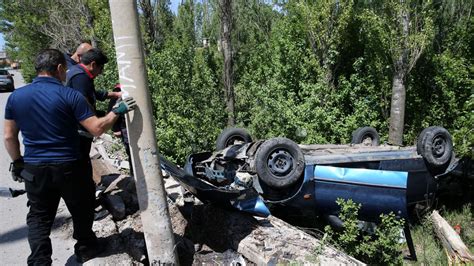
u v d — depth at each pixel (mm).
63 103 3254
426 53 11414
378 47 11047
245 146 6324
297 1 12414
